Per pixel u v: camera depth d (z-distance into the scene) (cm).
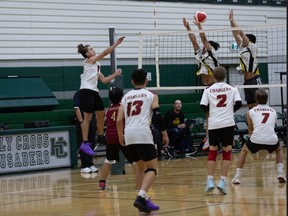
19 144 1617
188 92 2194
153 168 878
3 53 1886
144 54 2112
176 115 1908
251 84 1429
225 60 2231
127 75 2088
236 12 2325
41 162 1653
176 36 2130
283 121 2169
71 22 2003
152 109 881
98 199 1047
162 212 871
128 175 1427
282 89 2184
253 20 2359
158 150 1847
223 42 2247
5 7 1892
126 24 2097
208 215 830
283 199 948
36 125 1686
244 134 2061
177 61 2120
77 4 2014
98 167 1697
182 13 2205
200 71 1424
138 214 866
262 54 2320
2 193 1205
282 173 1160
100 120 1473
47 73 1959
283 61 2292
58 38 1980
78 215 886
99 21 2050
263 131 1126
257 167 1457
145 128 876
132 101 887
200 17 1407
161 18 2161
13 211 963
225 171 1034
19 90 1848
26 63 1927
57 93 1975
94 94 1444
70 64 2002
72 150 1712
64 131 1705
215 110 1045
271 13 2408
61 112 1891
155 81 2114
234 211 855
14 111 1830
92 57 1420
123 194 1097
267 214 816
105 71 2059
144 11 2133
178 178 1298
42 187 1271
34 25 1939
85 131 1463
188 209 889
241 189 1083
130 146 888
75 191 1171
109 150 1148
